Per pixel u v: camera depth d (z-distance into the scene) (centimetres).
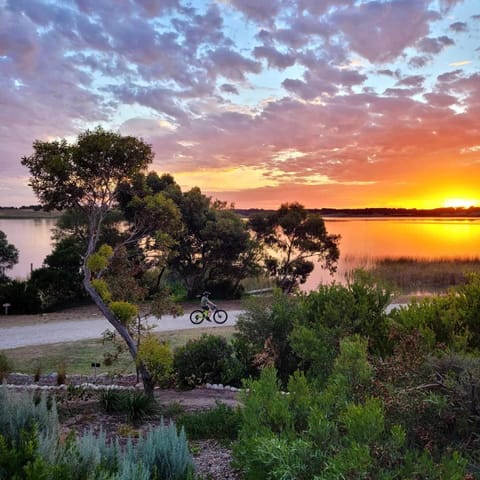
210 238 3331
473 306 644
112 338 1202
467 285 710
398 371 371
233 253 3419
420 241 7531
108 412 866
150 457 425
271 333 1102
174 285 3709
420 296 2853
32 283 3041
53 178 1191
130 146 1212
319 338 586
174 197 3306
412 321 640
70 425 772
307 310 752
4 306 2828
